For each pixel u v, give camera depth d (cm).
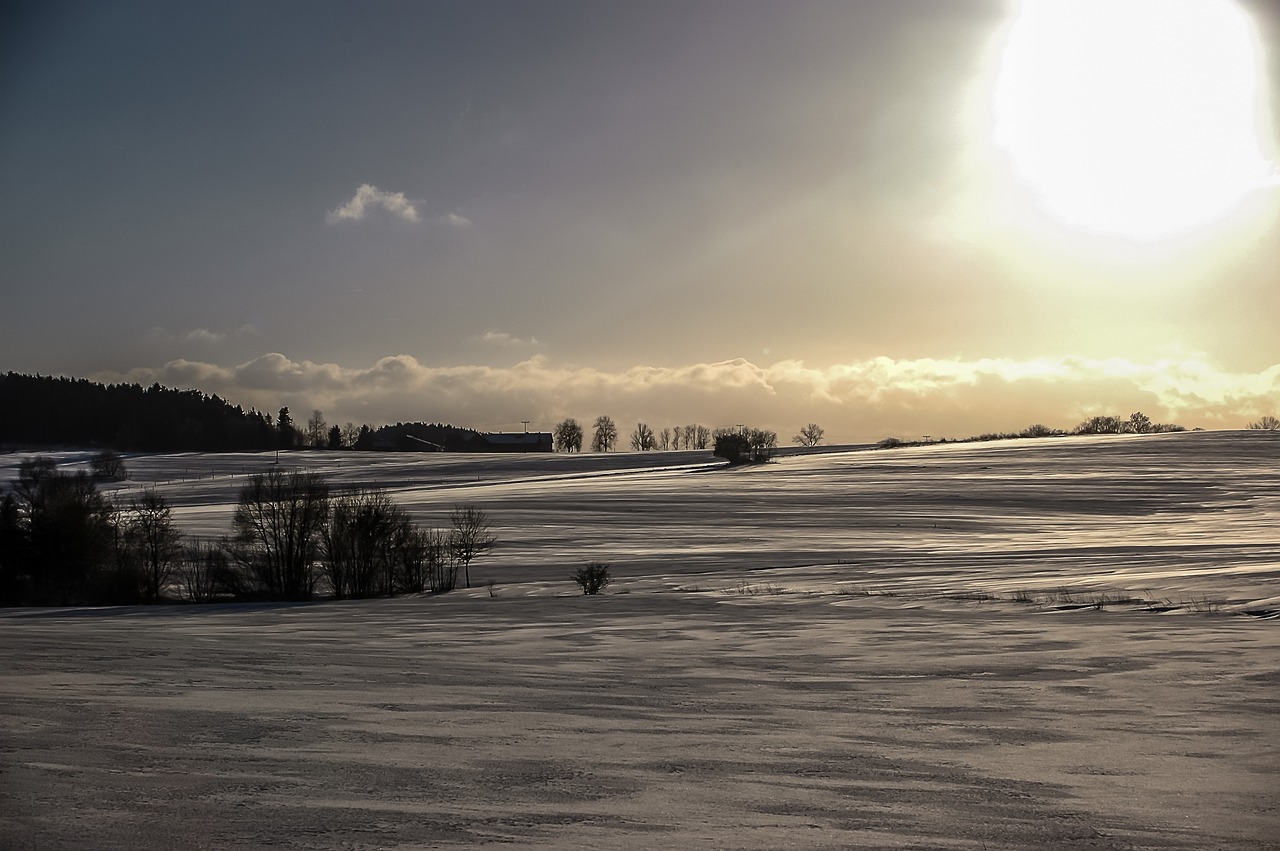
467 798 834
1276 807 851
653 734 1175
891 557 6009
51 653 2105
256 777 883
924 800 862
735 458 15038
